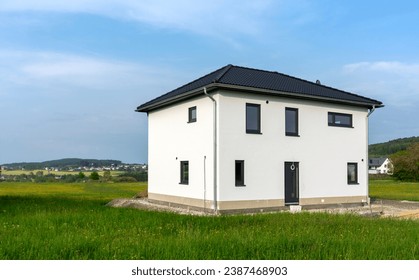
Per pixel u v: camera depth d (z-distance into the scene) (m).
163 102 21.08
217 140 17.50
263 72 22.59
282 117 19.31
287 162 19.41
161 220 12.63
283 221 12.38
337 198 20.78
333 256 7.38
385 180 66.50
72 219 12.82
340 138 21.22
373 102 21.84
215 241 8.21
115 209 16.91
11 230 10.19
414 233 9.95
